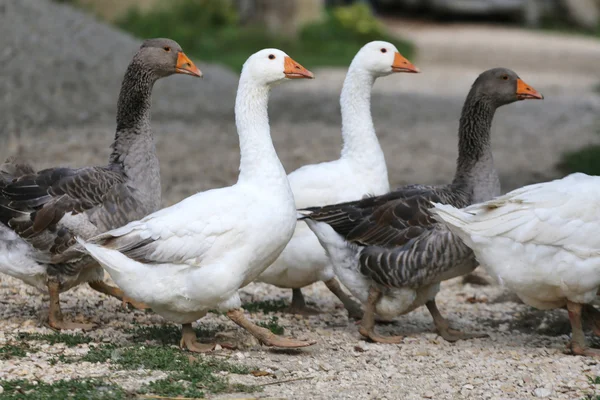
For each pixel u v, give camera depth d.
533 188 10.40
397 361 10.26
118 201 10.97
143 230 9.70
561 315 12.42
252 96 10.45
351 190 12.43
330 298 13.88
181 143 24.66
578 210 10.00
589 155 23.09
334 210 11.28
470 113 11.95
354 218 11.16
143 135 11.43
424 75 45.75
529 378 9.58
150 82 11.52
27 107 25.80
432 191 11.36
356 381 9.40
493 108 11.99
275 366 9.80
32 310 11.80
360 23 54.28
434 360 10.33
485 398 8.98
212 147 24.42
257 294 13.84
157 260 9.68
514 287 10.40
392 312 11.35
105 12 48.50
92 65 29.89
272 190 10.17
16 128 23.98
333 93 36.31
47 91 27.25
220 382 9.01
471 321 12.53
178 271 9.75
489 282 14.64
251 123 10.42
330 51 50.53
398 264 10.91
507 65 50.09
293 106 32.44
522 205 10.18
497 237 10.21
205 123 28.03
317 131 27.77
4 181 10.69
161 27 47.66
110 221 10.87
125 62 31.16
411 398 8.91
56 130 24.45
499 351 10.79
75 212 10.61
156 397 8.49
